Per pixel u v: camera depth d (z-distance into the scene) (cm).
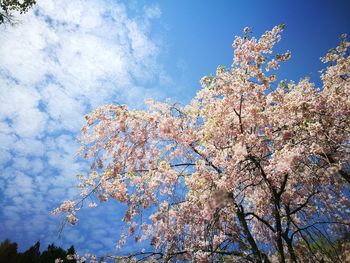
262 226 803
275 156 605
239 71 725
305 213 806
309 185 776
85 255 789
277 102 727
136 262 751
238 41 725
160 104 841
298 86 845
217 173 677
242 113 726
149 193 770
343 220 768
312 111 688
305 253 708
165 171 740
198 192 657
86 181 812
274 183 693
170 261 714
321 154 664
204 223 695
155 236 805
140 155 860
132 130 851
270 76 700
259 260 629
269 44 705
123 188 783
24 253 1791
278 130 728
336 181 787
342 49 893
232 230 730
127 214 773
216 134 716
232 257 665
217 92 746
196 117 852
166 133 781
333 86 784
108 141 861
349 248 681
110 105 861
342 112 723
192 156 830
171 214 771
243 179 677
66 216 755
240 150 602
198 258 638
